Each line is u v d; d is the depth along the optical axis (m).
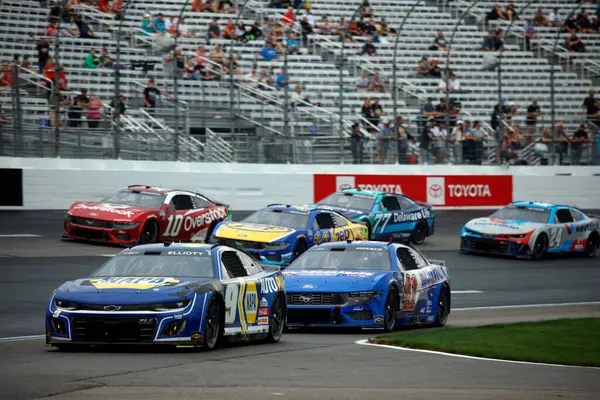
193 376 23.38
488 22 115.56
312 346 30.56
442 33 109.44
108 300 26.50
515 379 24.30
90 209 60.75
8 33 88.75
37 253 56.59
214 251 29.69
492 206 94.19
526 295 50.81
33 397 20.30
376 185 87.81
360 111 95.19
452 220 86.12
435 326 38.97
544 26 118.00
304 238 55.47
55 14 90.38
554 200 96.38
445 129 92.56
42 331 34.00
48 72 82.31
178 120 83.81
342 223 59.56
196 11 101.44
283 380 23.23
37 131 76.75
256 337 30.53
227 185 82.25
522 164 96.56
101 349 27.84
